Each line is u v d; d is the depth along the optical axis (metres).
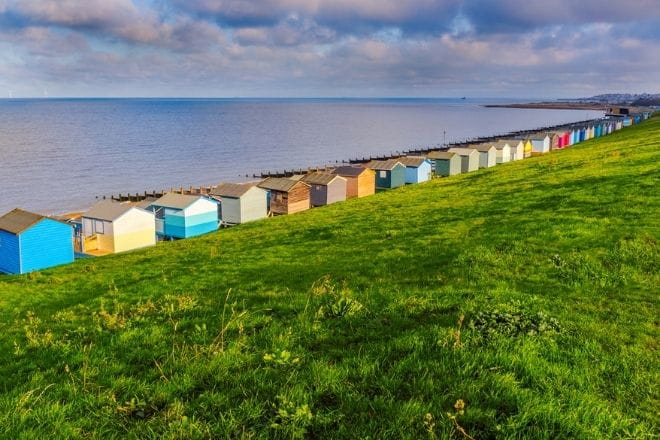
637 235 17.73
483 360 8.32
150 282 21.91
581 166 41.06
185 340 10.69
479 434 6.63
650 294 13.02
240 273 21.70
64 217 64.31
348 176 67.62
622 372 8.59
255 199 57.44
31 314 17.77
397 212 35.59
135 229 46.97
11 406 7.61
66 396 8.20
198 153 150.50
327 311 11.66
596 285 13.91
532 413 6.87
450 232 24.11
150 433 6.88
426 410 6.98
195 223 52.41
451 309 11.73
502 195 34.09
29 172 112.38
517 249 17.84
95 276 28.27
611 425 6.80
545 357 8.88
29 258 39.06
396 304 12.07
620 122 148.00
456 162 82.75
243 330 10.89
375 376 8.09
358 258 21.11
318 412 7.15
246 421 7.03
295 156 149.62
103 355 10.03
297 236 32.09
